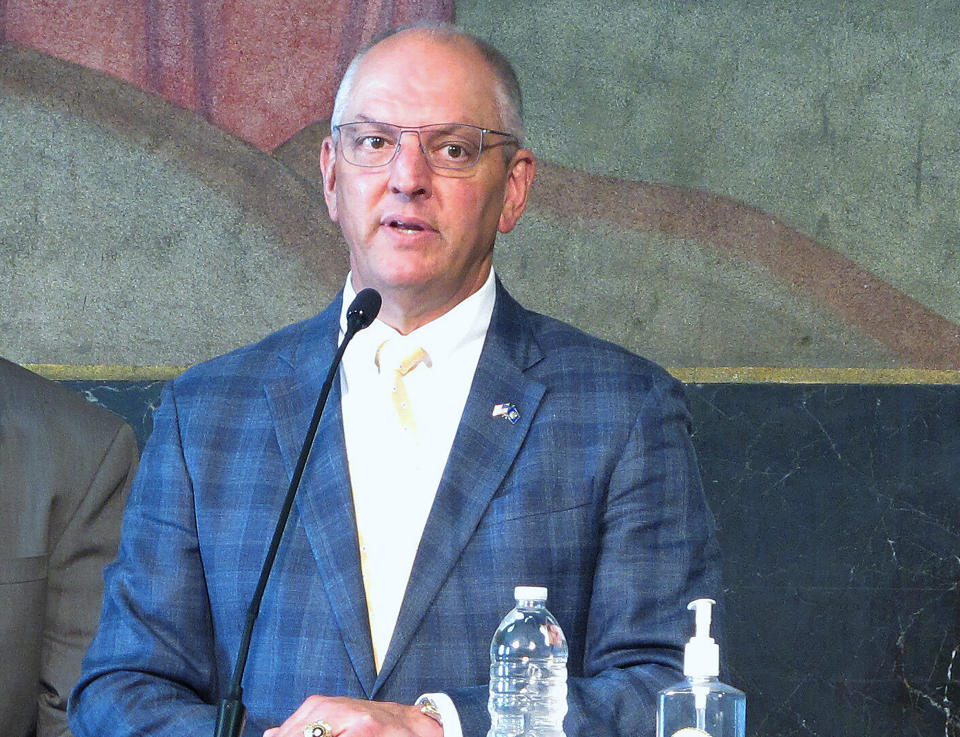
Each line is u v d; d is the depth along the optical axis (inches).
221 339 536.7
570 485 300.8
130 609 305.7
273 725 289.1
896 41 539.5
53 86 539.8
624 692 272.4
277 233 539.5
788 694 515.8
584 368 318.7
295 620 293.4
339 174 316.5
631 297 534.9
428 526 294.5
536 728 262.1
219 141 541.3
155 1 543.5
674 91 540.1
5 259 534.9
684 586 295.3
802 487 525.3
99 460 410.3
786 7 540.7
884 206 538.0
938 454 527.2
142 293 536.4
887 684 516.1
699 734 220.7
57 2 541.6
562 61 540.4
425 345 316.2
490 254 330.3
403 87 308.8
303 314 538.3
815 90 539.5
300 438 310.3
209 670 305.7
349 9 542.6
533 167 335.3
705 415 528.7
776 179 538.3
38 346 532.7
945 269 535.5
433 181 306.7
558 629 271.7
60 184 537.6
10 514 394.9
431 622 288.4
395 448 307.3
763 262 536.4
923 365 532.4
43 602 396.5
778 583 520.4
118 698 291.0
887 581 521.0
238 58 543.5
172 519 310.8
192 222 539.2
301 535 300.2
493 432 305.4
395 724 251.1
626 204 537.6
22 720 390.3
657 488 301.7
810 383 530.6
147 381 532.7
